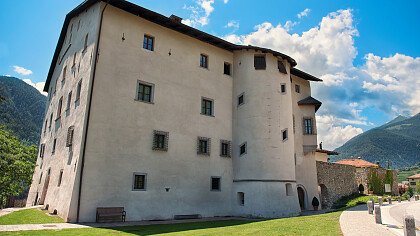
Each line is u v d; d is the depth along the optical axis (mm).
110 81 19969
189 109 23641
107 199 18328
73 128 20297
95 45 19812
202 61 25703
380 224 13766
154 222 18734
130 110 20453
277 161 24719
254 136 24969
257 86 26047
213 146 24562
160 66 22625
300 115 31797
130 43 21406
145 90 21703
